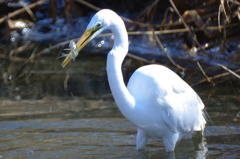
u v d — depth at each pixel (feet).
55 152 24.49
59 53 46.26
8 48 50.39
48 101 34.24
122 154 24.30
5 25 56.34
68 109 32.22
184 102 25.14
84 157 23.75
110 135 27.32
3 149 24.97
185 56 44.55
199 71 40.65
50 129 28.35
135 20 49.96
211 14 46.47
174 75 25.31
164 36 48.88
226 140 25.86
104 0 57.82
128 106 22.97
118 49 22.24
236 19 45.03
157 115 24.07
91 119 30.04
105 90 36.78
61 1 59.47
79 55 47.37
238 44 44.93
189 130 26.17
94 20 21.62
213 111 30.63
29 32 54.90
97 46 49.44
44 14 58.44
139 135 24.94
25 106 33.06
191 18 45.16
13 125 29.01
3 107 32.89
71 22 56.08
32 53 48.14
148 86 23.91
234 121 28.68
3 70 43.27
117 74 22.18
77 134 27.43
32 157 23.73
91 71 42.29
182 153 24.41
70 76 41.06
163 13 53.21
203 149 24.67
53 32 54.65
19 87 38.37
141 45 48.21
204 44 46.37
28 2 57.52
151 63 41.98
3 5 57.00
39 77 41.06
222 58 42.98
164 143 25.03
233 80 37.99
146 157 23.86
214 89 35.96
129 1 56.39
